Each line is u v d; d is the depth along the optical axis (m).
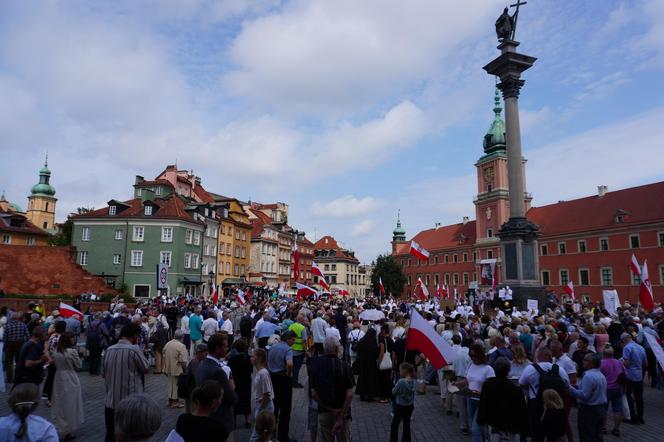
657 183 72.81
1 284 43.66
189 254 63.75
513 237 30.66
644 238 67.81
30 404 5.01
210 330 18.23
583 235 76.38
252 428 10.82
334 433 7.95
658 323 19.30
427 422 11.87
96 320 17.38
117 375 8.16
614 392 10.91
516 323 16.19
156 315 21.02
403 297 126.88
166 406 12.96
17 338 15.25
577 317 21.88
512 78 32.75
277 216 108.81
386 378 14.11
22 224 71.88
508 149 32.62
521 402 7.67
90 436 10.05
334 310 27.80
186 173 85.88
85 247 61.38
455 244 108.00
